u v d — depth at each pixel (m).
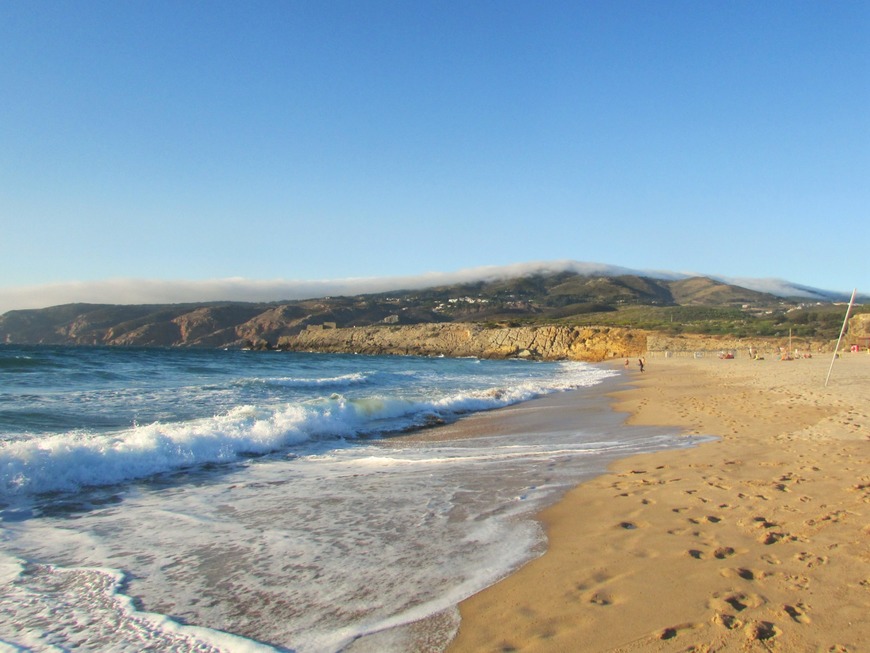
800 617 3.71
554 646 3.48
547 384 31.84
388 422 15.05
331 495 7.49
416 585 4.50
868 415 13.30
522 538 5.57
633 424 14.42
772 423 12.91
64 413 13.60
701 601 3.98
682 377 35.59
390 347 127.94
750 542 5.09
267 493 7.64
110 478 8.38
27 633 3.75
